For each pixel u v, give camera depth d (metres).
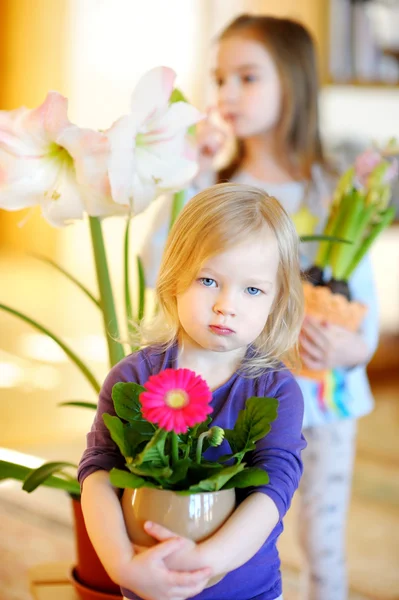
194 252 0.92
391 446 3.00
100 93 5.55
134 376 1.00
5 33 6.05
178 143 1.17
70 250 5.96
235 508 0.86
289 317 1.00
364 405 1.64
